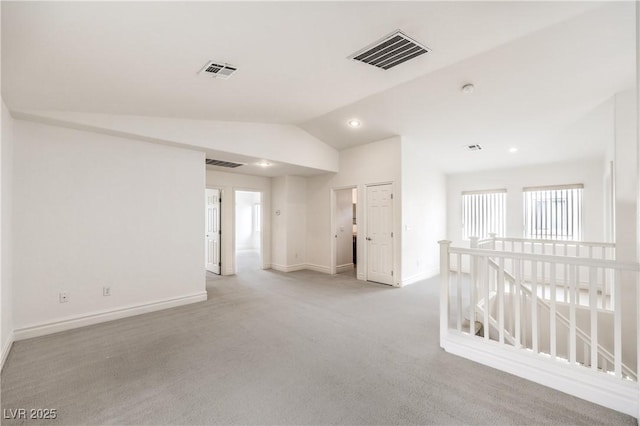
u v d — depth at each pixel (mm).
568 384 2072
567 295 4402
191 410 1920
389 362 2533
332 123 4902
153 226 3891
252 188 6652
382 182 5379
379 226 5477
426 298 4480
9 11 1500
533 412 1890
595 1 2100
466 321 3559
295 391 2121
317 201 6637
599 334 3684
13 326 2938
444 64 2936
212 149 4215
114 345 2861
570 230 5395
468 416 1854
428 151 5617
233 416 1863
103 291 3494
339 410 1919
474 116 4152
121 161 3637
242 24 1905
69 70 2225
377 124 4762
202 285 4363
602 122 4031
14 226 2953
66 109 2992
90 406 1958
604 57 2773
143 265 3803
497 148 5195
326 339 3008
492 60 2932
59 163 3217
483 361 2486
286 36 2127
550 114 3906
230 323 3451
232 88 3021
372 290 4945
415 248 5586
